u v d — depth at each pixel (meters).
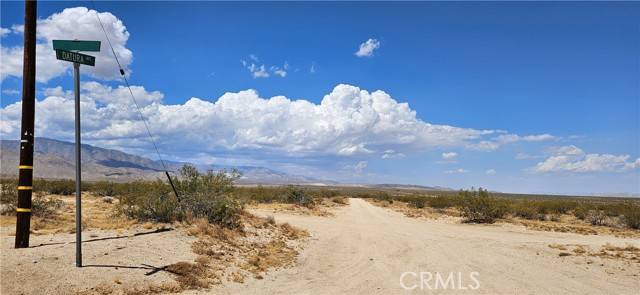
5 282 8.76
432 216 40.69
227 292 10.70
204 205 18.86
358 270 14.57
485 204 35.38
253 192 49.66
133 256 11.86
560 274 14.21
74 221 18.31
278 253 16.64
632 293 11.80
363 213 43.06
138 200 18.91
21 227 11.72
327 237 22.59
